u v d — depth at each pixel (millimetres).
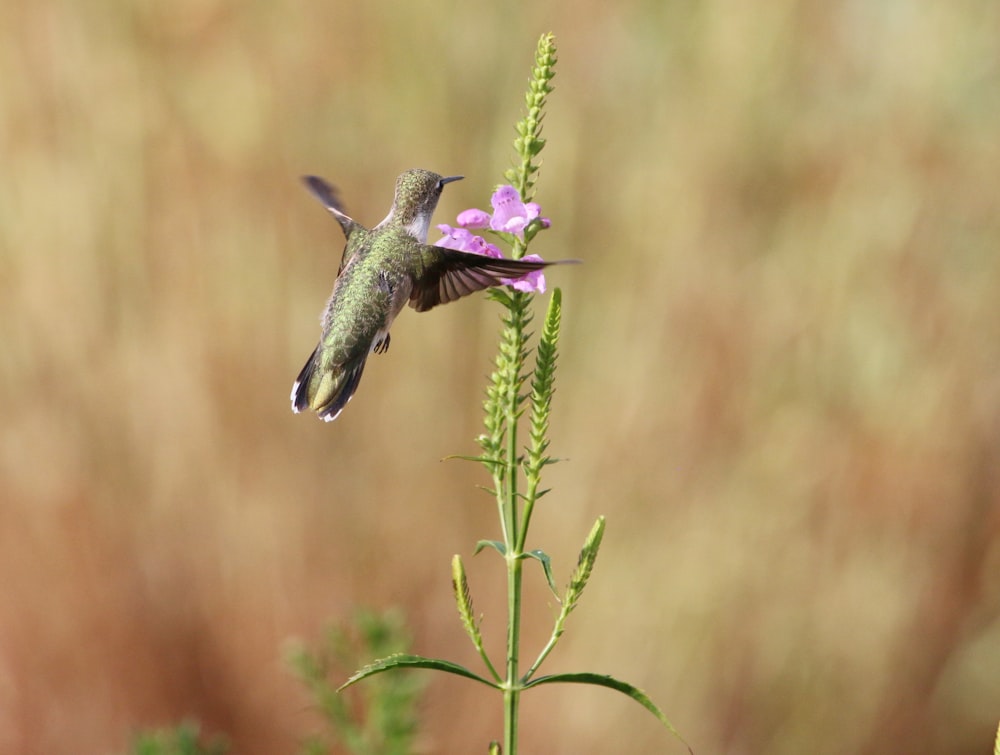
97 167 12688
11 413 12453
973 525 12859
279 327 12742
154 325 12688
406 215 6336
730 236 12992
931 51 12992
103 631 12453
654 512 12531
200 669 12531
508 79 13102
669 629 12422
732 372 12719
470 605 4195
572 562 12453
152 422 12586
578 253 12969
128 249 12688
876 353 12781
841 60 13148
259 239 12805
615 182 13062
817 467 12633
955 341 12797
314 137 13000
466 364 12859
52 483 12453
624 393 12656
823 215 12977
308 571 12523
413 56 13000
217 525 12562
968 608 12914
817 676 12695
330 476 12742
